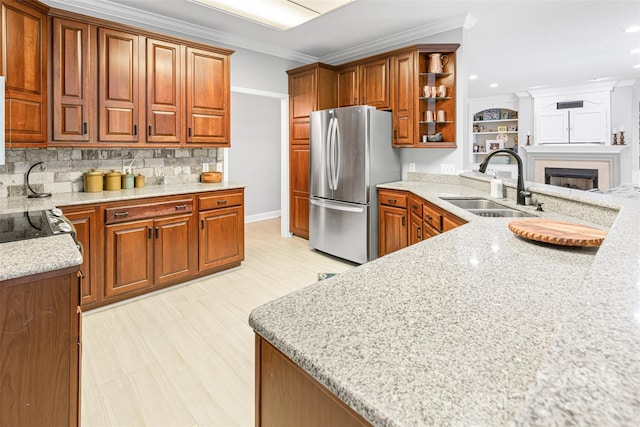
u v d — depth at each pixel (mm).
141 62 2973
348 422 583
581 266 1097
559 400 372
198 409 1656
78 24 2645
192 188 3203
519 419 352
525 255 1219
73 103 2648
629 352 456
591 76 6043
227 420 1593
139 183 3219
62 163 2902
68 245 1449
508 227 1593
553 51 4586
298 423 691
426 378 541
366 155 3590
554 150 7270
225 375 1908
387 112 3814
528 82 6527
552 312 766
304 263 3830
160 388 1796
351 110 3674
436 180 3861
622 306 601
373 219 3717
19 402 1245
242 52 4215
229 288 3109
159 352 2115
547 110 7285
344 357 601
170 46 3137
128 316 2564
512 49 4496
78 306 1396
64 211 2430
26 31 2287
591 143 6828
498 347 624
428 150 3914
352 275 1022
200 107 3359
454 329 693
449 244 1373
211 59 3416
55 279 1301
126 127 2916
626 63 5191
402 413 470
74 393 1362
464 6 3246
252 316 762
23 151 2713
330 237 3994
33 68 2352
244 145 6094
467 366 568
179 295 2947
